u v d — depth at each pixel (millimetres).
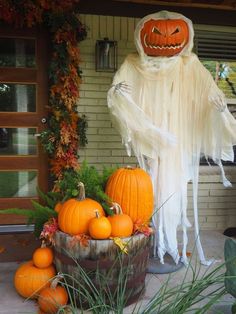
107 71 3531
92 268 2154
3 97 3400
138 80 2807
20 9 3121
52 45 3301
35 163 3484
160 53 2719
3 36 3307
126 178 2402
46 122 3432
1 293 2453
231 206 3973
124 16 3525
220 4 3680
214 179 3920
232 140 2854
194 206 2980
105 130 3607
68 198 2400
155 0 3547
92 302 1798
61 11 3143
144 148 2793
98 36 3490
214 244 3480
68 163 3271
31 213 2479
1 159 3438
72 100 3232
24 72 3387
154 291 2521
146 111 2818
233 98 3961
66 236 2191
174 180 2877
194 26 3723
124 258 2178
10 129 3430
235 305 1940
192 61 2799
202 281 1685
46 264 2340
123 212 2383
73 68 3205
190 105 2875
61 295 2154
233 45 3879
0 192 3473
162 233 2863
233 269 1843
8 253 2984
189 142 2920
